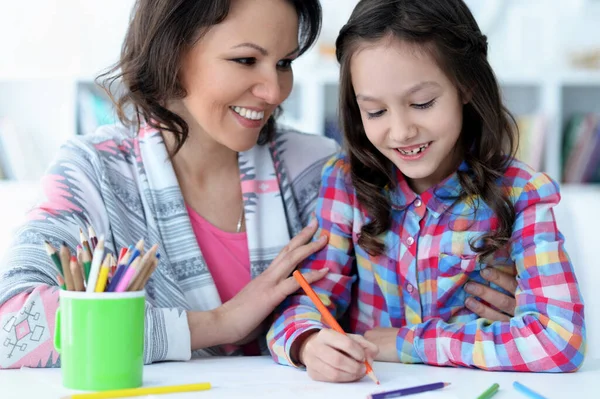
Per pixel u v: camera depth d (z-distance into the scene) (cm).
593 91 329
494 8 319
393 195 139
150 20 136
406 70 122
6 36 308
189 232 142
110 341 98
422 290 136
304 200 154
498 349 116
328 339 107
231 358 127
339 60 136
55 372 111
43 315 115
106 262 101
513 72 305
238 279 147
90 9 310
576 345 114
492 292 133
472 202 133
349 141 139
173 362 121
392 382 106
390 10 125
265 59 133
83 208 134
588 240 288
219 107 135
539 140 304
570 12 322
